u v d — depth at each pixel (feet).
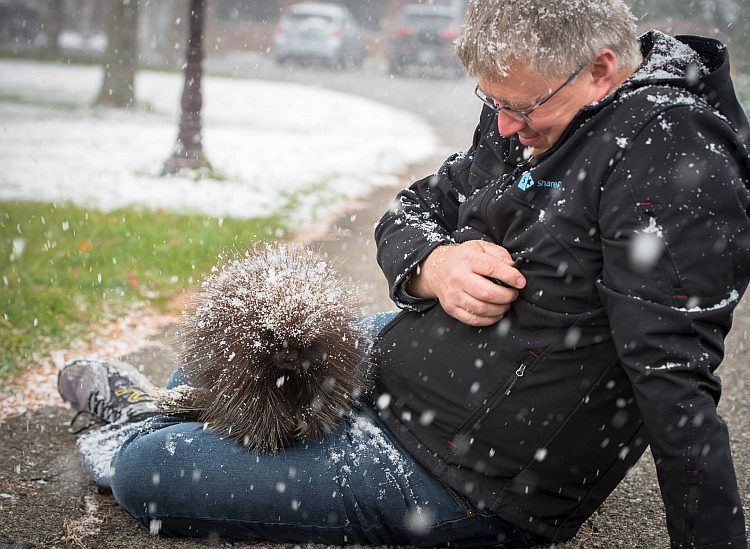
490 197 8.28
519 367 7.84
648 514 10.00
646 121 7.11
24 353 15.06
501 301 7.73
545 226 7.56
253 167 36.09
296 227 25.18
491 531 8.52
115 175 32.86
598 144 7.30
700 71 7.64
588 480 8.38
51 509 9.73
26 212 25.00
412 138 47.39
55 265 19.97
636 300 6.98
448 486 8.39
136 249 21.59
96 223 24.17
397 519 8.41
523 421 7.95
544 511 8.38
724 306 6.97
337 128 50.49
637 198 7.00
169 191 30.40
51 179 31.27
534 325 7.73
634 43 7.55
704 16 53.78
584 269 7.44
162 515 8.59
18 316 16.49
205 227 24.14
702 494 7.00
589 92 7.47
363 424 8.79
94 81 75.25
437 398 8.37
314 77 88.74
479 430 8.11
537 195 7.75
